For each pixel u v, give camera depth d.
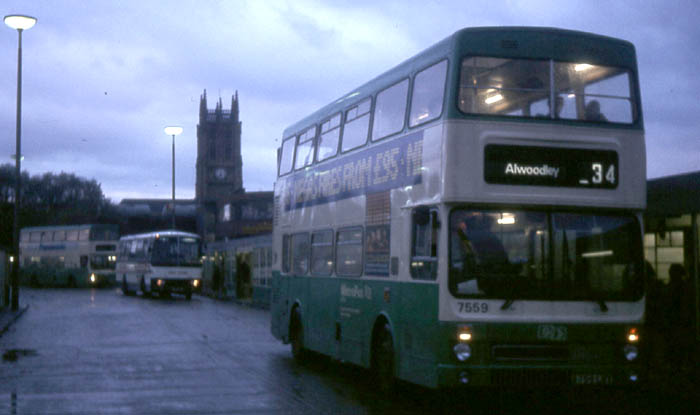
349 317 14.35
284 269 18.70
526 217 10.75
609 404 12.38
